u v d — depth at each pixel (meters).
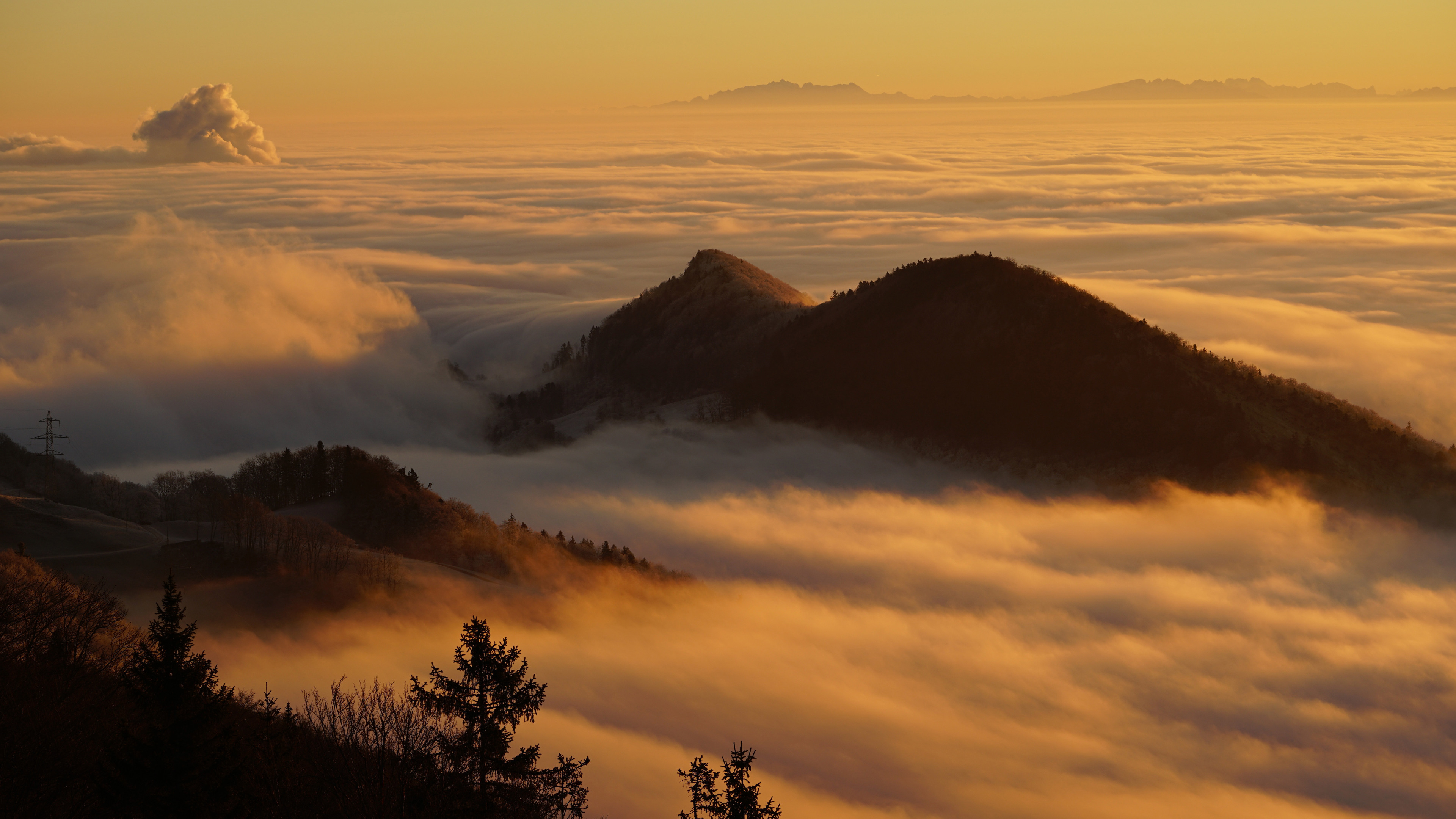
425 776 39.41
